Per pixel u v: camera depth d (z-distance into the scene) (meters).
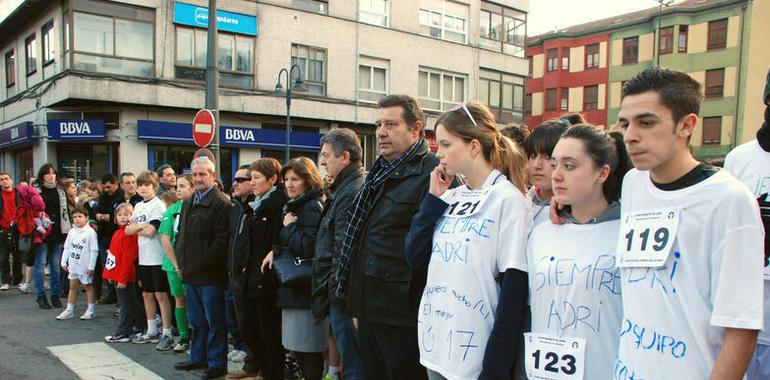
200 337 4.45
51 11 13.94
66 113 13.99
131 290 5.45
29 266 7.36
